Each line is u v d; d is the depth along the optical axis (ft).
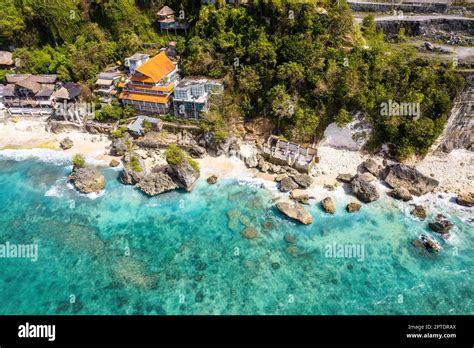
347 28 200.13
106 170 196.03
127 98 215.51
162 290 135.44
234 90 210.59
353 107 188.24
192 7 243.40
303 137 198.08
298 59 194.08
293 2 197.77
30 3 261.03
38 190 184.55
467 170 185.16
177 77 226.79
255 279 138.72
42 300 132.26
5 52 270.05
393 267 142.20
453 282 136.15
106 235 158.81
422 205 169.27
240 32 215.51
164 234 158.71
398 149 186.91
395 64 188.75
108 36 266.57
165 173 181.37
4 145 217.56
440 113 182.39
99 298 132.87
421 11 232.94
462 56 198.80
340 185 180.34
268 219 164.04
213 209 170.09
